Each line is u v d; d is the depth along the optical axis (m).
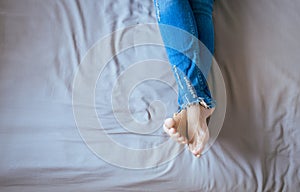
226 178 0.88
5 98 0.94
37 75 0.99
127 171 0.88
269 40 1.08
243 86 1.00
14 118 0.91
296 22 1.12
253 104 0.97
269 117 0.96
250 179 0.88
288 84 1.00
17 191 0.88
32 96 0.95
